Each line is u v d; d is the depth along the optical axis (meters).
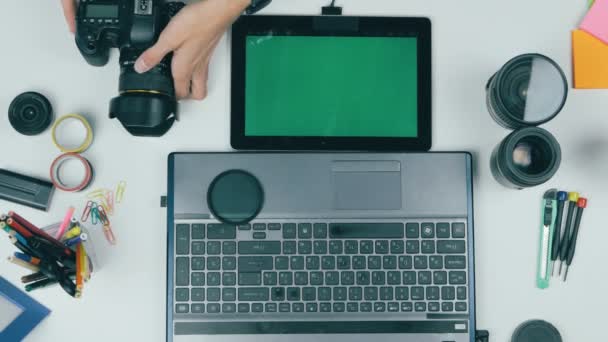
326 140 0.79
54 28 0.81
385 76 0.80
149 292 0.79
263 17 0.79
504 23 0.82
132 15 0.69
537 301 0.79
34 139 0.80
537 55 0.73
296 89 0.79
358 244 0.77
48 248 0.70
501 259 0.80
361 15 0.81
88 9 0.69
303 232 0.77
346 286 0.76
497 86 0.75
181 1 0.80
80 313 0.78
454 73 0.82
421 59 0.80
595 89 0.81
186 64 0.70
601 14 0.81
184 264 0.76
